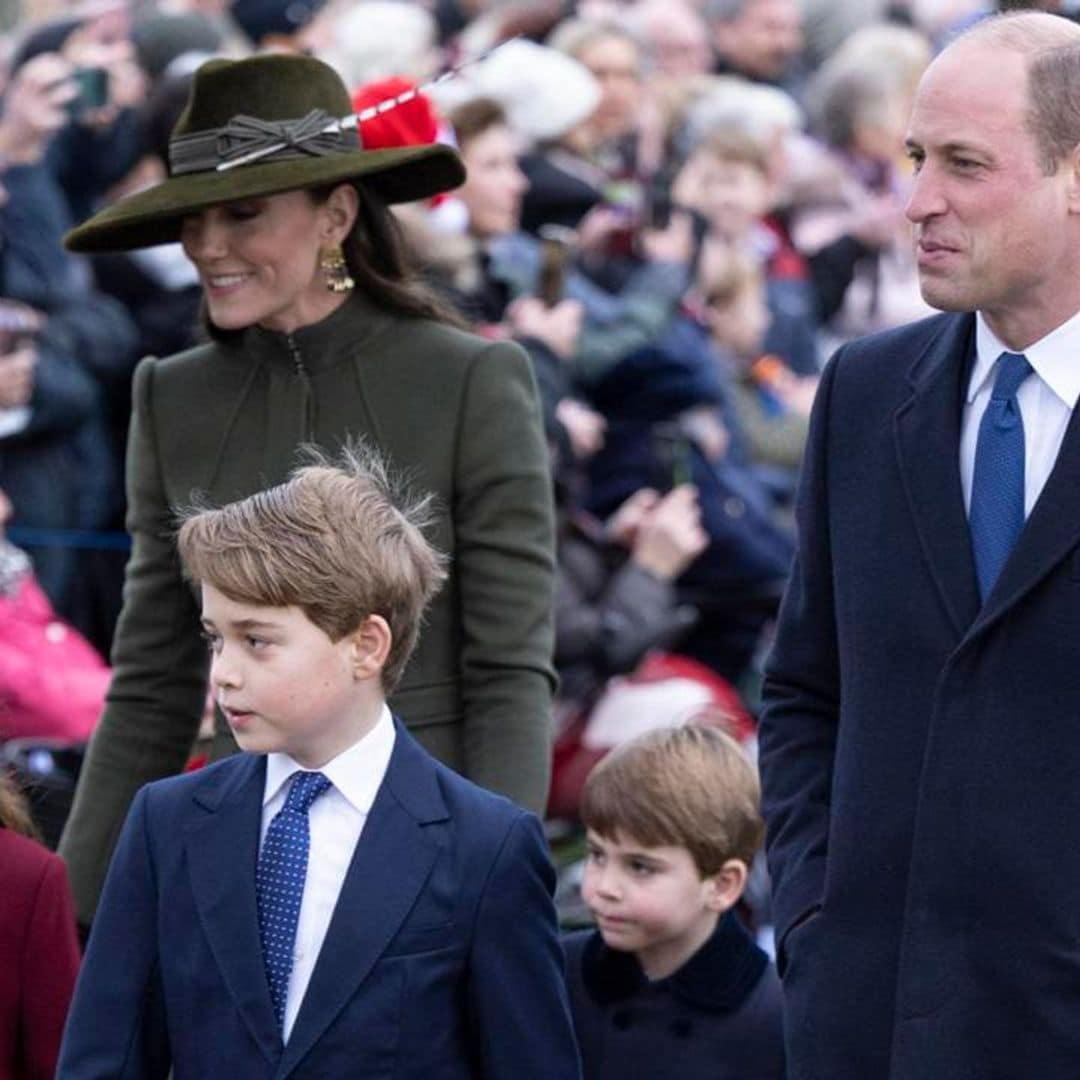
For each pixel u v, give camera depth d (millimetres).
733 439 25906
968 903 11938
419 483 14867
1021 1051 11805
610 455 24203
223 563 11969
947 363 12602
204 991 12133
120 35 25547
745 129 28906
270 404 15141
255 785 12430
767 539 24891
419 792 12320
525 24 29531
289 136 14992
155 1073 12461
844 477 12820
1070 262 12102
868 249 31922
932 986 11969
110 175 24609
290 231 14922
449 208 23422
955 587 12188
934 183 12039
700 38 34625
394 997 11969
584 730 22156
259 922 12172
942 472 12391
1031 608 11922
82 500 22656
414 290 15391
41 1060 13562
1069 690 11836
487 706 14703
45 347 22484
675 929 15148
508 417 14984
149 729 15398
